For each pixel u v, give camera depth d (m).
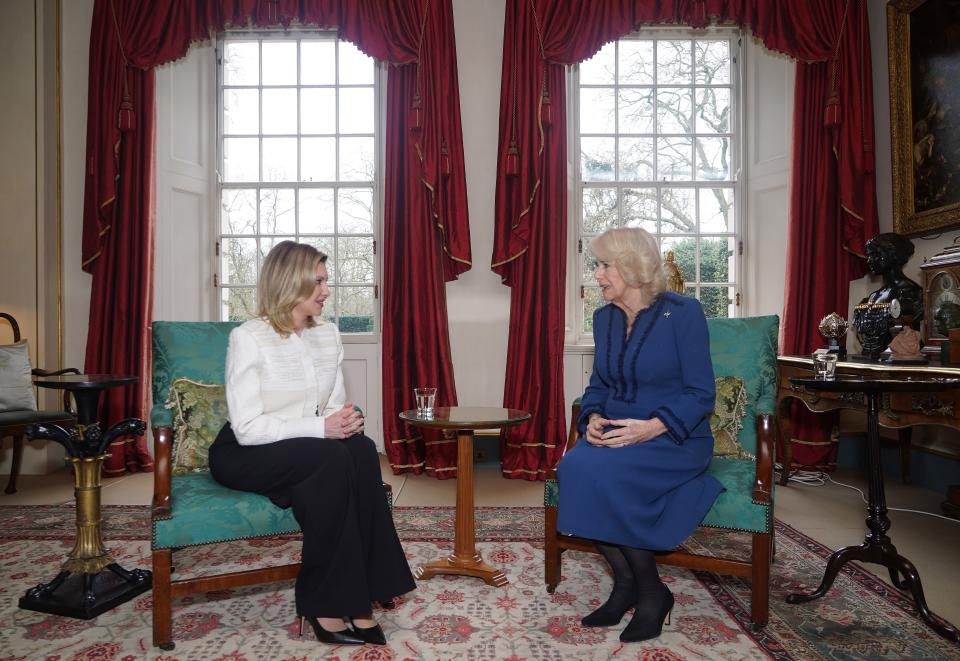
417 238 4.49
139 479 4.23
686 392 2.15
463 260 4.46
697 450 2.12
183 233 4.83
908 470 4.00
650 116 4.92
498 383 4.68
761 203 4.76
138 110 4.49
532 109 4.45
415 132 4.45
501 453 4.45
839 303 4.35
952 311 3.47
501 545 2.89
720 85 4.89
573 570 2.59
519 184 4.44
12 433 3.68
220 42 5.01
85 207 4.43
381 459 4.81
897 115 4.04
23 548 2.84
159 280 4.67
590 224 4.92
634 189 4.90
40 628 2.06
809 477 4.18
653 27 4.80
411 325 4.50
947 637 1.96
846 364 3.23
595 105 4.92
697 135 4.90
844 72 4.29
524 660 1.83
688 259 4.90
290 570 2.05
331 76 5.04
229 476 2.06
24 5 4.45
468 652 1.88
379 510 2.04
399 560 2.05
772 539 2.66
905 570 2.14
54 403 4.48
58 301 4.49
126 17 4.46
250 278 5.02
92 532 2.34
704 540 2.99
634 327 2.26
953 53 3.62
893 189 4.07
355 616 1.86
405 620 2.11
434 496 3.86
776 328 2.60
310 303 2.21
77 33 4.56
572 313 4.84
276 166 5.05
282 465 1.97
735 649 1.89
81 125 4.56
